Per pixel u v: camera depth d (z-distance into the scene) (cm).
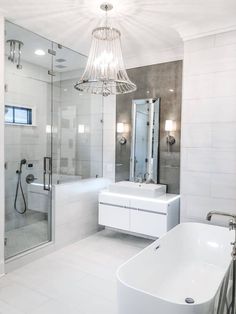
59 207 352
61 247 355
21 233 361
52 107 411
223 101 291
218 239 289
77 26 292
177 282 254
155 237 351
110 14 263
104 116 437
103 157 444
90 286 260
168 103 377
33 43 339
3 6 249
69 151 424
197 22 281
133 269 218
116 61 232
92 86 257
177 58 366
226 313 213
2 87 264
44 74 393
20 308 224
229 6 246
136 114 406
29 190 376
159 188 361
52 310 222
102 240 386
